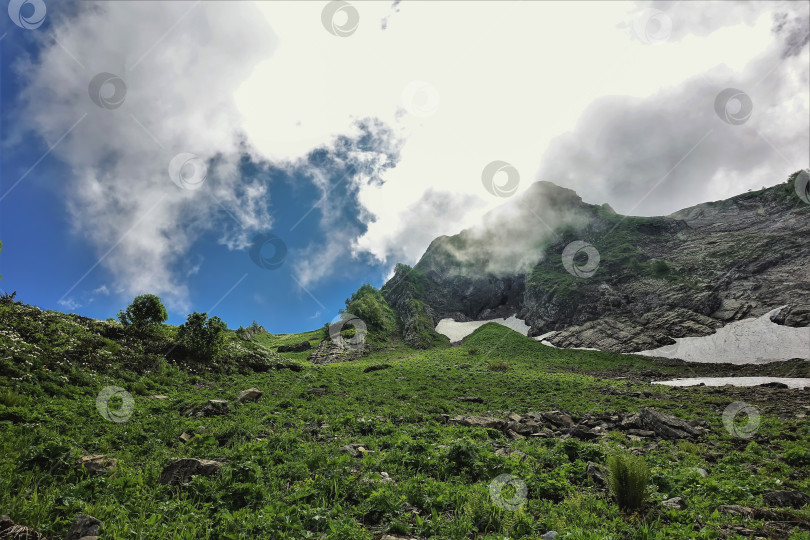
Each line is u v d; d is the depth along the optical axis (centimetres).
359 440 1421
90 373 2227
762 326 7456
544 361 7281
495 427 1850
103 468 920
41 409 1485
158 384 2558
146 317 3475
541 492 917
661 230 12456
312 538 612
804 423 2147
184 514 693
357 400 2684
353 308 11175
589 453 1295
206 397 2395
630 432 1992
